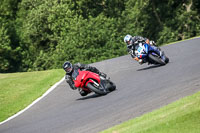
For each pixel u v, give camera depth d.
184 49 61.78
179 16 171.00
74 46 154.38
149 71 48.06
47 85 54.44
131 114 28.75
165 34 170.00
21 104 46.81
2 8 196.38
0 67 173.88
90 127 28.41
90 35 155.62
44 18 168.50
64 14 164.25
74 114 34.84
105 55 153.75
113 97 37.62
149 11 183.38
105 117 30.20
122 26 166.62
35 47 178.75
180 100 27.55
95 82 39.16
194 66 42.69
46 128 32.28
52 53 166.25
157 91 34.75
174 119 22.53
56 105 42.28
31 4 184.75
